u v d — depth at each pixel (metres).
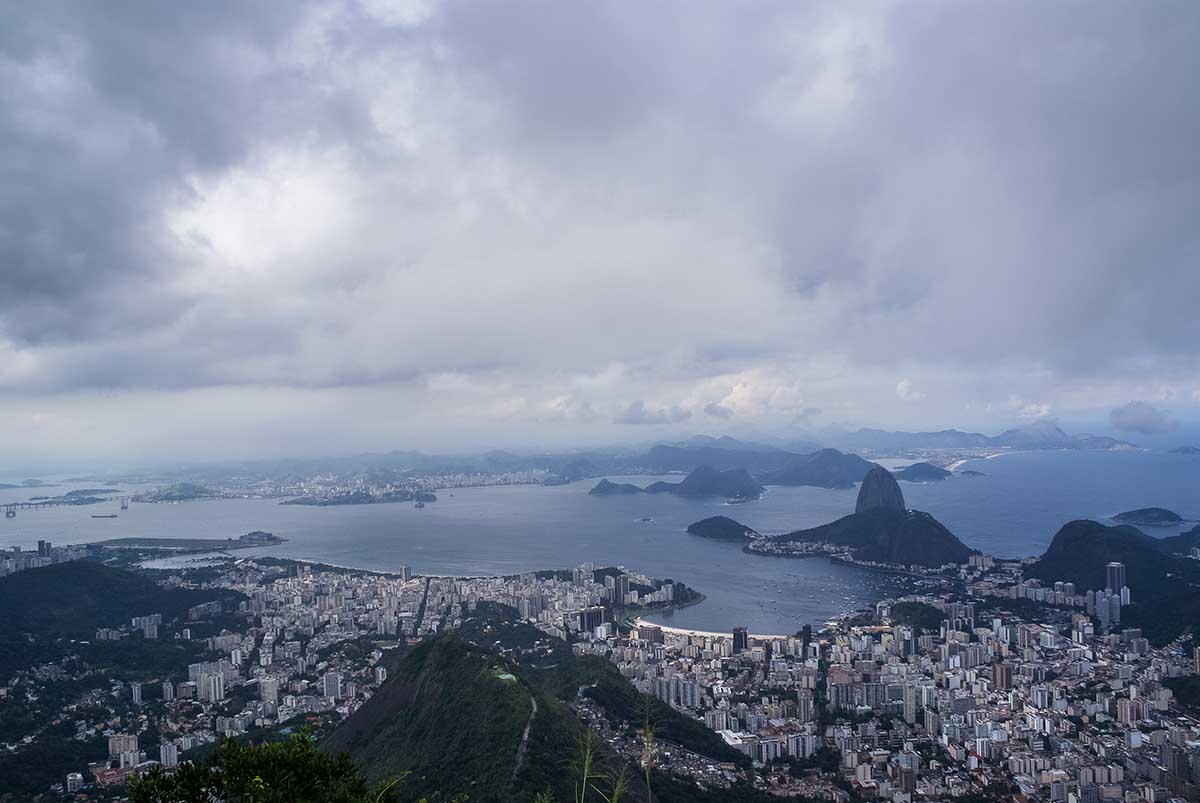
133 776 27.30
